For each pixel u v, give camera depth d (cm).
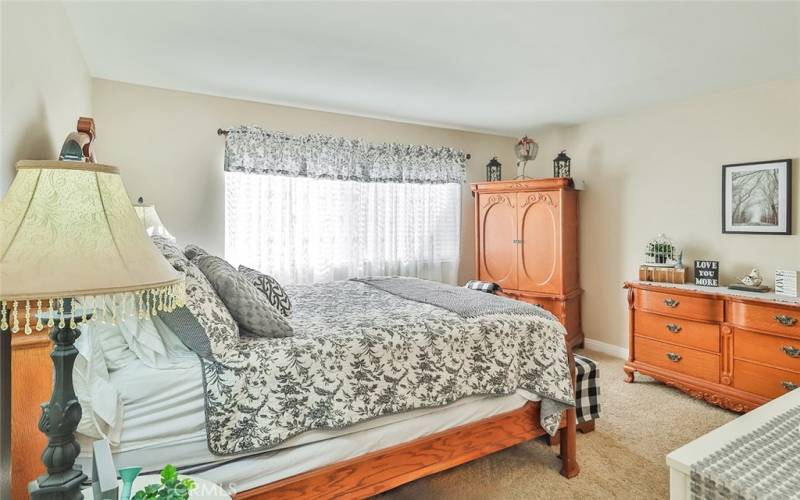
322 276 396
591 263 435
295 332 177
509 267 441
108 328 140
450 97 354
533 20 220
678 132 365
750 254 324
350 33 236
